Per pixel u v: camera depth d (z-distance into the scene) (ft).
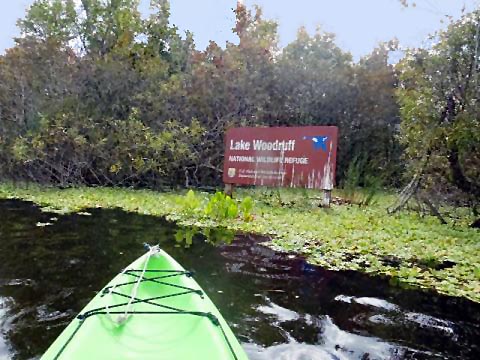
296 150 37.01
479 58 29.63
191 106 53.42
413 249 22.20
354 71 58.95
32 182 51.01
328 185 35.29
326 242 23.49
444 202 35.65
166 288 11.76
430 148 32.01
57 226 26.78
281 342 12.42
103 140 48.29
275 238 24.45
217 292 16.20
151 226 27.50
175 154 48.93
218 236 25.05
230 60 56.85
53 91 50.72
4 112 49.85
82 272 17.97
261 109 54.65
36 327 12.89
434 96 31.19
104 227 26.89
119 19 55.93
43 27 55.42
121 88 51.70
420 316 14.48
